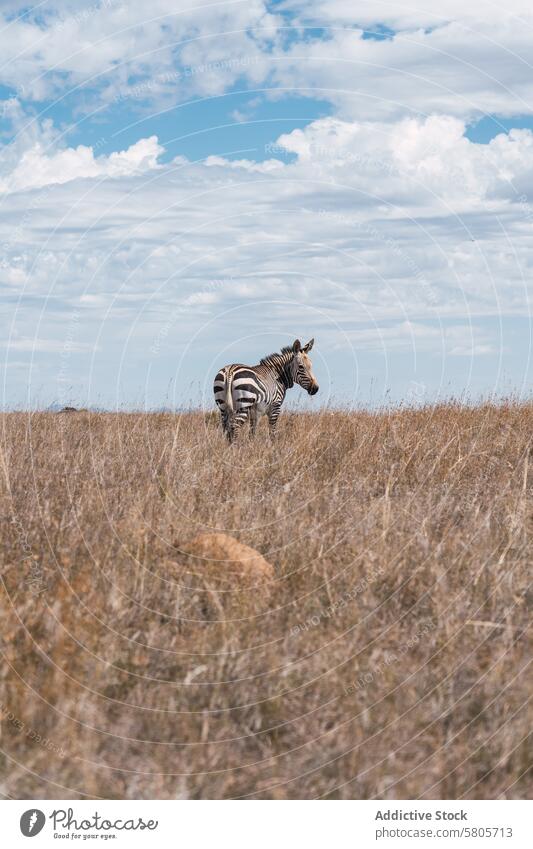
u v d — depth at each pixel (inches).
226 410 1077.8
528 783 295.7
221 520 536.1
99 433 869.8
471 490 624.4
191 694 334.0
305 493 611.2
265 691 338.0
